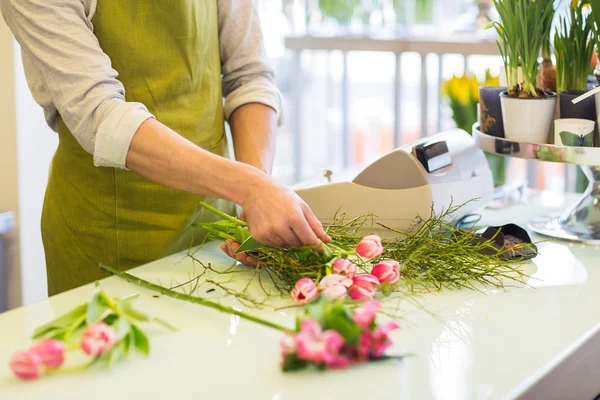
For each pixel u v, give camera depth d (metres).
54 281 1.57
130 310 0.90
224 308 0.98
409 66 3.38
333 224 1.31
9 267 2.36
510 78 1.42
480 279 1.15
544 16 1.36
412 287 1.09
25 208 2.34
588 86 1.49
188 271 1.22
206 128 1.50
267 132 1.51
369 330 0.84
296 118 3.57
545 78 1.53
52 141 2.41
